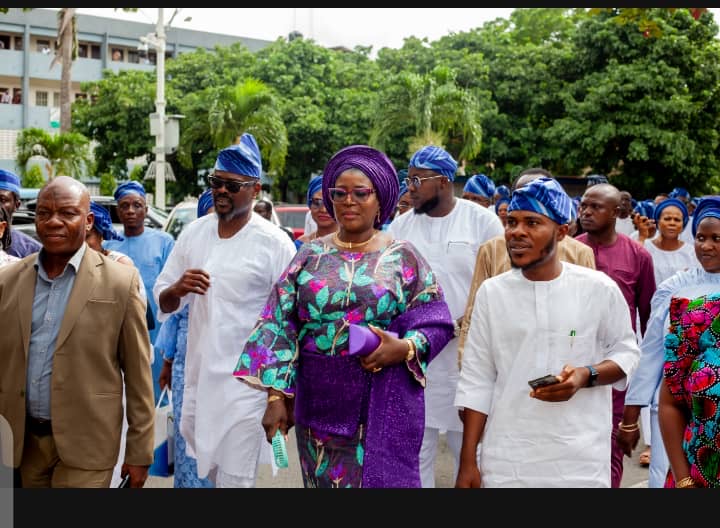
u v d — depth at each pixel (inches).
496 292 141.6
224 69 1277.1
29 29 1669.5
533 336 137.8
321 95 1259.2
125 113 1230.3
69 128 1218.6
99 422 146.8
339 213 139.7
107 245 299.6
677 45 978.1
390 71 1295.5
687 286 184.4
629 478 255.1
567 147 1045.2
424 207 222.8
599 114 1000.2
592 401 137.6
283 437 136.4
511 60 1177.4
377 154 142.1
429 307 140.7
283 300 139.8
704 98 1005.2
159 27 871.7
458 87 1126.4
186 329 211.9
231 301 188.4
